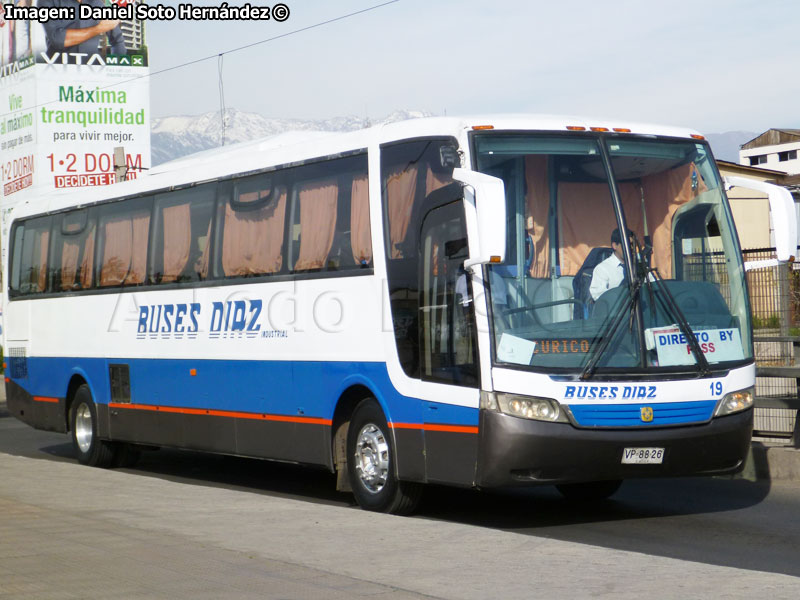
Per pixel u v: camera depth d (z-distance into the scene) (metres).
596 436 9.95
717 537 10.02
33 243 18.94
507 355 9.96
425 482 10.71
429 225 10.75
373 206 11.49
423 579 7.55
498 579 7.51
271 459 13.10
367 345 11.50
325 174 12.34
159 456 19.05
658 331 10.33
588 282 10.30
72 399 17.80
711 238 10.97
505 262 10.16
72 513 10.91
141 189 16.05
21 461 16.50
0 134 54.59
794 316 14.14
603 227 10.52
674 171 10.98
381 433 11.42
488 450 9.94
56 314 18.05
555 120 10.80
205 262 14.42
